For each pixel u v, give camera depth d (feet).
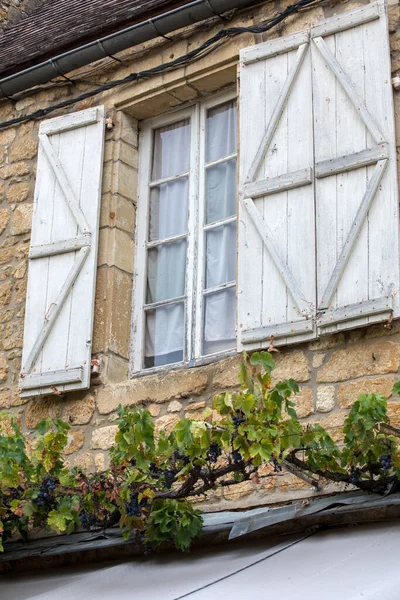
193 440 22.99
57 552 25.44
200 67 29.25
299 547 22.40
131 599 22.27
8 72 32.35
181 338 28.37
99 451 27.45
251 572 21.95
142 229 29.86
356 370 24.66
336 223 25.53
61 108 31.45
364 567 20.75
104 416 27.71
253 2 28.68
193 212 29.32
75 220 29.50
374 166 25.45
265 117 27.40
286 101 27.22
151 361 28.58
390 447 22.63
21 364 29.01
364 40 26.58
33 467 25.82
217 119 29.89
